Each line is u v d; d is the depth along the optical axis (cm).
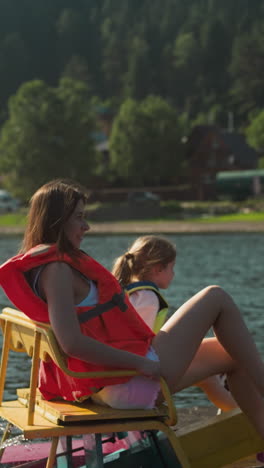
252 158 15475
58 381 582
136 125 15550
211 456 616
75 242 556
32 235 552
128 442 612
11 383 1159
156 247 671
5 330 636
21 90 13925
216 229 8669
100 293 557
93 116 14462
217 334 602
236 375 623
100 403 574
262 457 651
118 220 11150
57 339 534
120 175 15525
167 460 586
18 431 757
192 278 3005
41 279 538
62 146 13812
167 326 591
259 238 6725
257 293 2434
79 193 555
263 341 1465
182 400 1064
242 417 625
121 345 564
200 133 15862
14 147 13725
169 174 15725
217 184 12631
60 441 609
